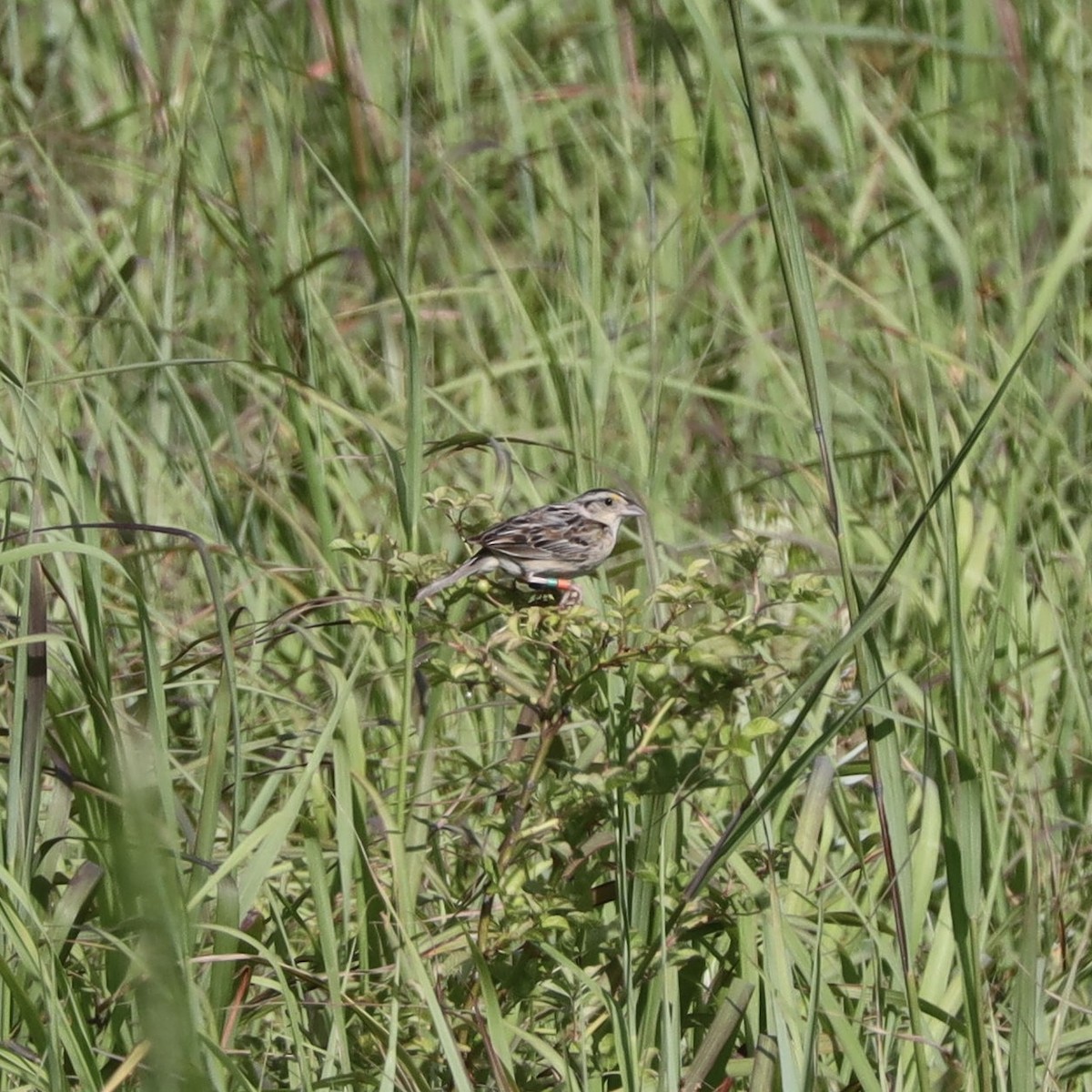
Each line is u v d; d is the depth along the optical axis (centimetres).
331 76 1593
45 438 1014
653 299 1146
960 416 1245
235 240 1363
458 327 1520
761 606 784
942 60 1703
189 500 1268
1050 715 1118
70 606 859
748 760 899
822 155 1694
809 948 823
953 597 814
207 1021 711
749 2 1630
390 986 786
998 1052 766
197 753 1004
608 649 830
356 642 1065
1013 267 1466
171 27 1672
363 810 842
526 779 784
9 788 768
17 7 1877
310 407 1185
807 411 1380
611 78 1666
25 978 784
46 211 1534
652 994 764
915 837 927
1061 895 884
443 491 881
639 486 1178
